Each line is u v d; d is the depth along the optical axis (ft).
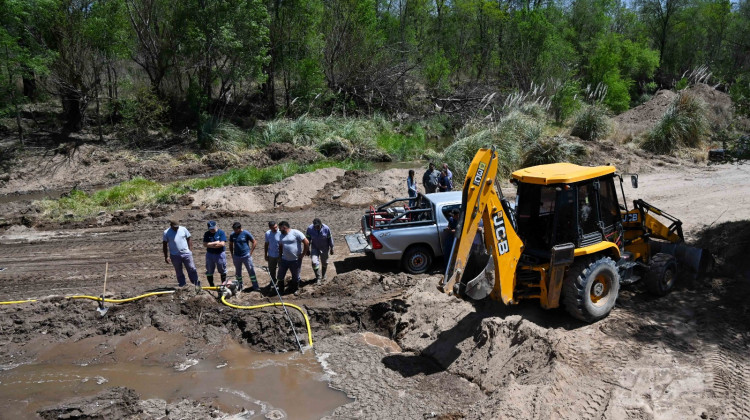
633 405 21.30
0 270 40.32
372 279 34.17
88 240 47.34
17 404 24.07
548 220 27.25
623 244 30.22
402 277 34.37
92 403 23.45
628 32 156.35
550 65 115.55
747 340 26.08
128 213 54.39
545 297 27.20
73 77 87.40
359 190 58.59
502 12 130.00
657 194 56.70
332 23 110.32
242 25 90.89
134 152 86.33
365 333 30.04
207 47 91.35
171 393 24.80
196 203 56.44
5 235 49.19
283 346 28.73
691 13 142.92
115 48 88.48
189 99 93.97
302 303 32.14
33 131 88.74
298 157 85.15
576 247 26.91
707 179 62.69
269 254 33.88
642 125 93.81
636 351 25.25
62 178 77.30
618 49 130.00
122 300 32.50
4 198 69.56
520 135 71.77
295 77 105.81
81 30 85.25
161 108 90.94
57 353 28.45
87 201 59.41
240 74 92.73
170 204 56.70
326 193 60.18
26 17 81.51
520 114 77.61
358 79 111.45
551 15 136.26
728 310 29.04
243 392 24.66
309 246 35.29
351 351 28.02
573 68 127.34
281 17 102.06
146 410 23.35
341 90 111.34
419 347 27.73
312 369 26.50
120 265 41.04
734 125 41.32
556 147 69.41
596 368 23.90
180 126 98.43
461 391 23.88
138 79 99.19
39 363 27.61
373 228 36.42
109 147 86.84
